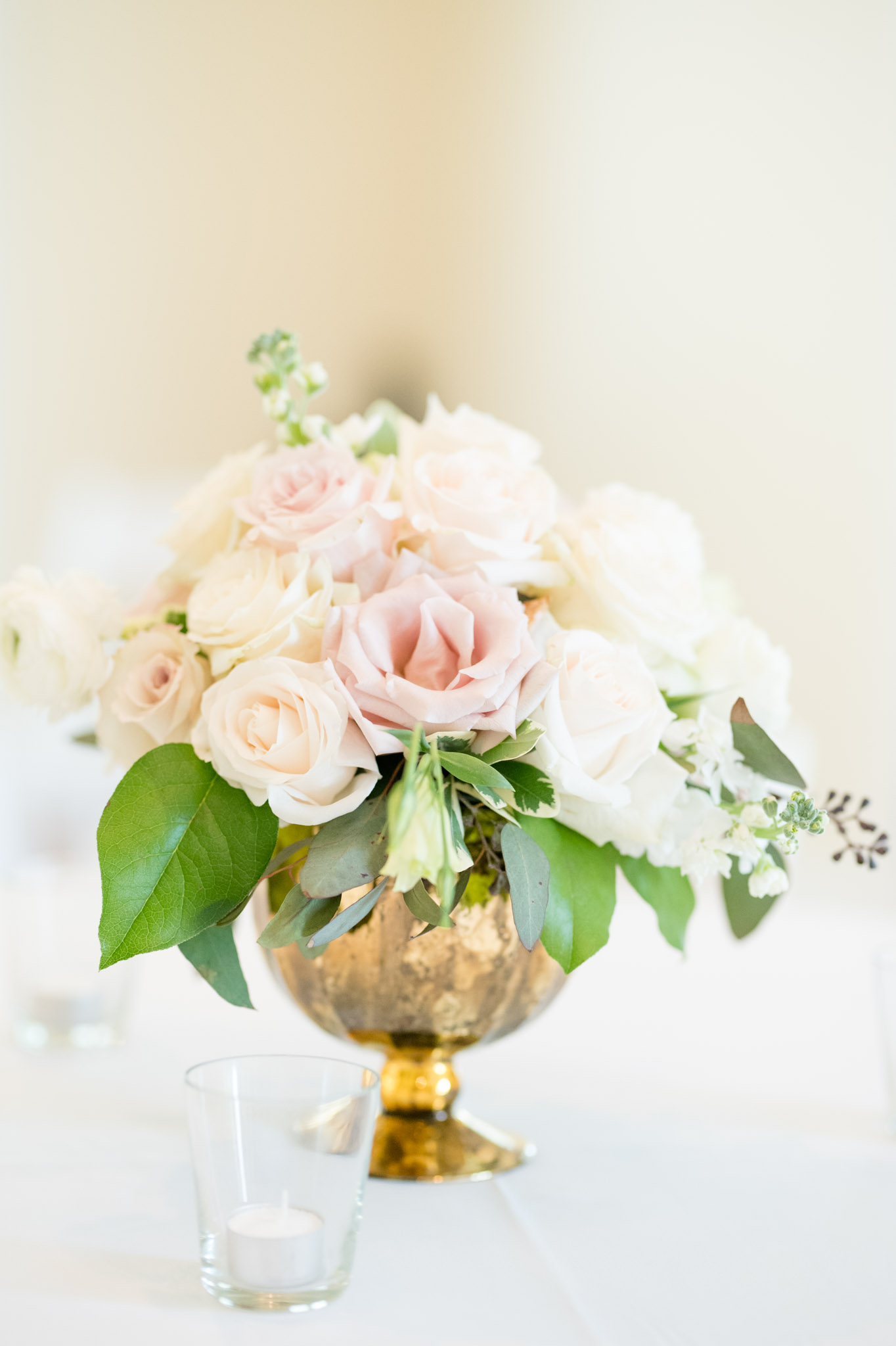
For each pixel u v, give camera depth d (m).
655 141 3.11
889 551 2.88
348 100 3.18
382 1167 0.72
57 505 3.05
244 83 3.13
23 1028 0.96
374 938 0.68
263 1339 0.52
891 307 2.89
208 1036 1.00
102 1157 0.74
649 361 3.15
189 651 0.69
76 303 3.04
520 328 3.29
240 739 0.60
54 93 2.98
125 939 0.60
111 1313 0.54
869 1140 0.80
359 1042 0.74
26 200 2.98
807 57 2.92
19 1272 0.58
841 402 2.94
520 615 0.61
